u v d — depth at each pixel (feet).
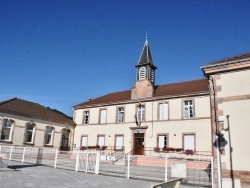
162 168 62.34
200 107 78.64
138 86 94.84
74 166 58.13
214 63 42.27
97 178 41.06
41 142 95.45
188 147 77.92
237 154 37.22
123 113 95.86
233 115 39.06
